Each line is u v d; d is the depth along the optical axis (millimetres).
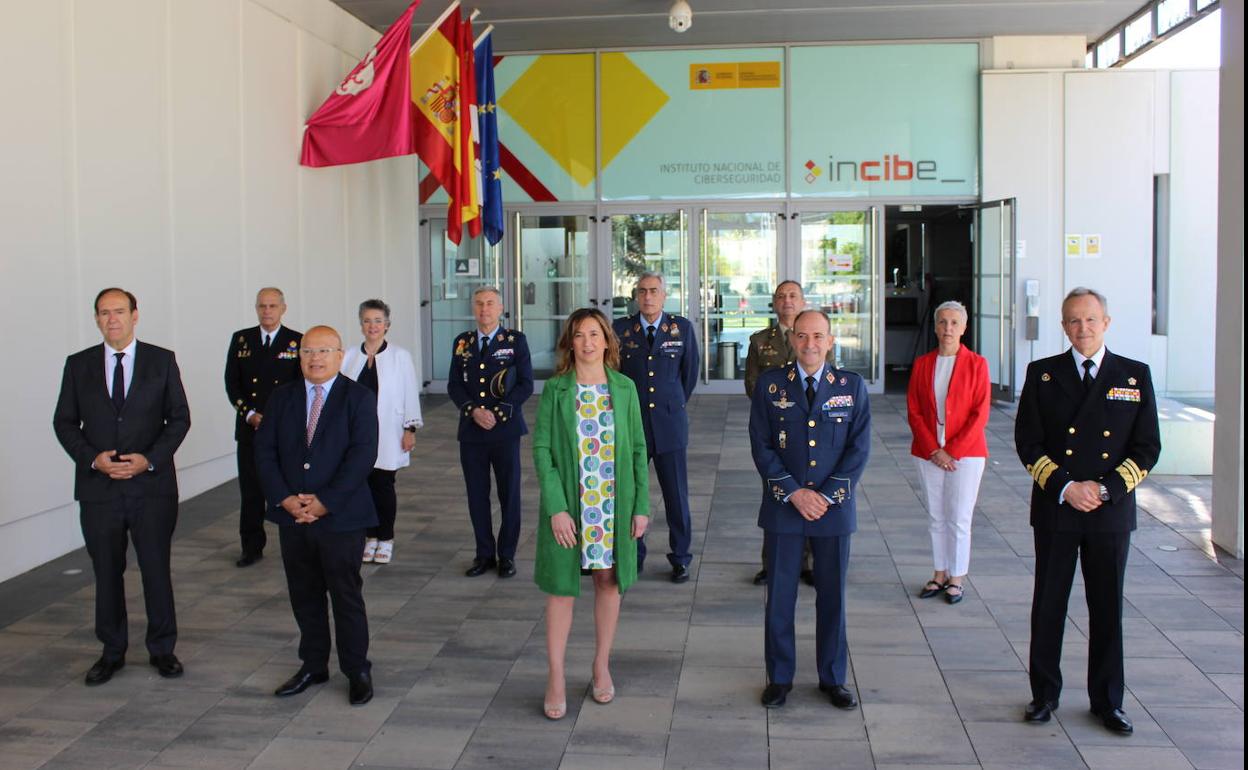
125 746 3926
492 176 12180
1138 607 5383
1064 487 3828
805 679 4535
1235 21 6125
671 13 11750
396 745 3926
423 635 5133
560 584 4090
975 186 14016
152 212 7551
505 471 6082
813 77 14109
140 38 7402
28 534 6266
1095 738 3902
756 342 6102
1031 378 4027
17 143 6141
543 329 14812
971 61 13914
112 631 4574
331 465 4270
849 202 14172
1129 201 13789
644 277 6039
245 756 3842
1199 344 13891
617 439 4125
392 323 12680
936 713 4152
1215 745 3830
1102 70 13688
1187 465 8742
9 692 4445
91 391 4520
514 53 14461
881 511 7645
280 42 9602
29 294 6242
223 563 6410
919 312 18156
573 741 3945
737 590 5824
